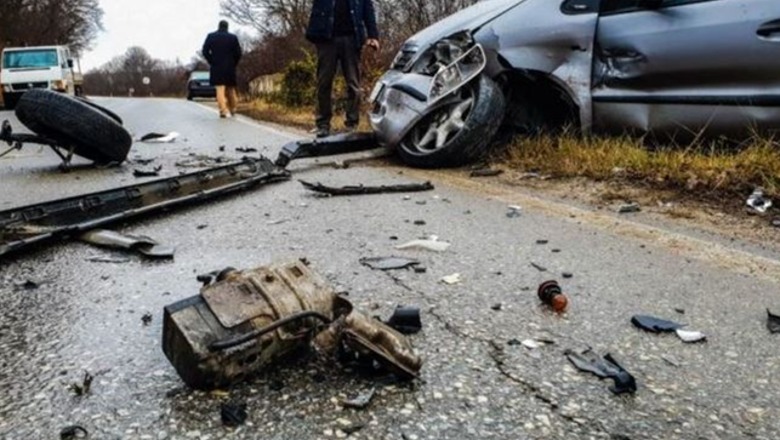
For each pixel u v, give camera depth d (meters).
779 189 3.31
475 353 1.64
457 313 1.92
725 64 3.85
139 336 1.75
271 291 1.42
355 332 1.42
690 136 4.17
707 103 3.98
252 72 21.72
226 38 12.80
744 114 3.81
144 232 2.93
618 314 1.92
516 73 4.94
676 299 2.06
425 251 2.62
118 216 3.02
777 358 1.63
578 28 4.70
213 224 3.10
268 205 3.55
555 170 4.34
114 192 3.16
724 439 1.28
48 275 2.29
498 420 1.33
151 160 5.81
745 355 1.65
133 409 1.36
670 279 2.26
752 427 1.32
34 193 4.16
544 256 2.55
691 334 1.76
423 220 3.18
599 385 1.48
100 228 2.91
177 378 1.49
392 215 3.30
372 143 5.45
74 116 5.00
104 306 1.98
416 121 4.84
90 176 4.86
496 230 2.98
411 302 2.01
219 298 1.38
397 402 1.39
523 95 5.20
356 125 7.39
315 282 1.50
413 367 1.43
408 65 5.25
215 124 10.65
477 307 1.97
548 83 4.88
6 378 1.52
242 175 4.10
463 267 2.39
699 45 3.97
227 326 1.34
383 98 5.20
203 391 1.42
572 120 4.93
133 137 8.28
